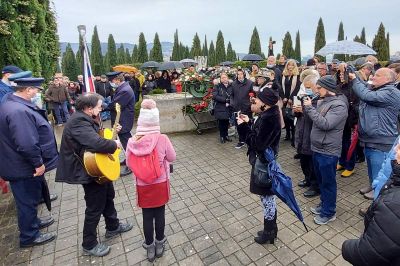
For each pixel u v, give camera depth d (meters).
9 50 7.00
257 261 3.14
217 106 7.30
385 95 3.56
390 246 1.47
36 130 3.29
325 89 3.57
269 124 2.99
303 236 3.53
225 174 5.52
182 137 8.18
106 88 10.93
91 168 2.92
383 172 2.43
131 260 3.25
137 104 10.05
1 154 3.25
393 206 1.48
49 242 3.63
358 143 4.83
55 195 4.86
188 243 3.50
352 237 3.48
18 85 3.32
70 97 11.73
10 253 3.45
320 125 3.46
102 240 3.63
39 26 9.39
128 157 3.03
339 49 7.16
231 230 3.72
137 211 4.29
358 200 4.36
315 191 4.52
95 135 2.95
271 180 3.08
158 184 3.06
